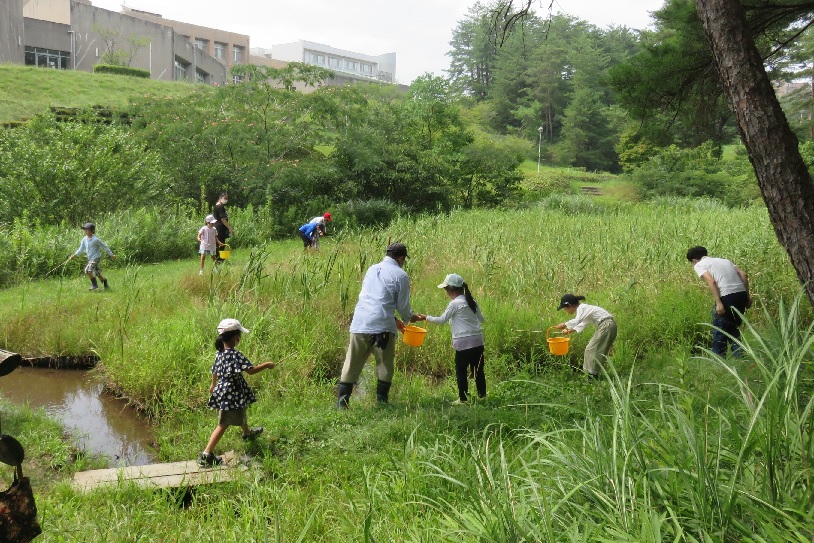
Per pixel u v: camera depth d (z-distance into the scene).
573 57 77.75
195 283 12.54
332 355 9.44
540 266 12.52
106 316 10.62
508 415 6.69
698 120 9.41
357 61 106.19
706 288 11.03
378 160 27.62
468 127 50.62
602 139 74.44
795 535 3.19
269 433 6.63
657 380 7.30
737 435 3.94
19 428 7.11
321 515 4.88
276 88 27.75
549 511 3.61
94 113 34.62
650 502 3.50
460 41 95.50
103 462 6.45
